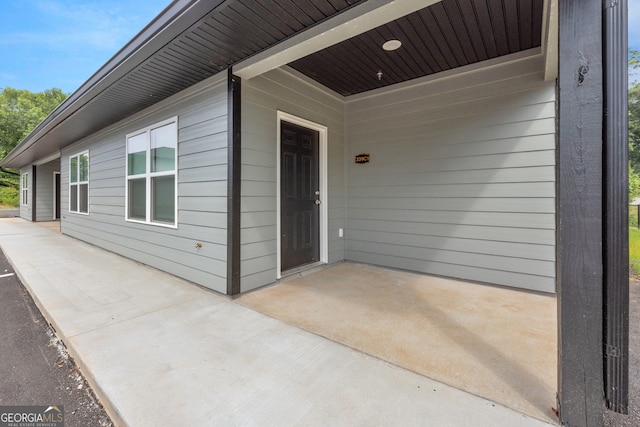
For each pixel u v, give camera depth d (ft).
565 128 4.06
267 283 11.01
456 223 11.64
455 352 6.28
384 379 5.36
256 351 6.36
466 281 11.44
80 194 21.72
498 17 8.10
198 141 11.01
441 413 4.50
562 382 4.18
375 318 8.07
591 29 3.92
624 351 3.91
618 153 3.86
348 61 10.78
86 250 18.13
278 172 11.35
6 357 6.63
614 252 3.91
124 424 4.39
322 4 6.54
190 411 4.58
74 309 8.72
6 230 27.66
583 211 4.00
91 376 5.51
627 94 3.81
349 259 14.90
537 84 9.92
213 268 10.48
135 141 14.85
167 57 9.02
